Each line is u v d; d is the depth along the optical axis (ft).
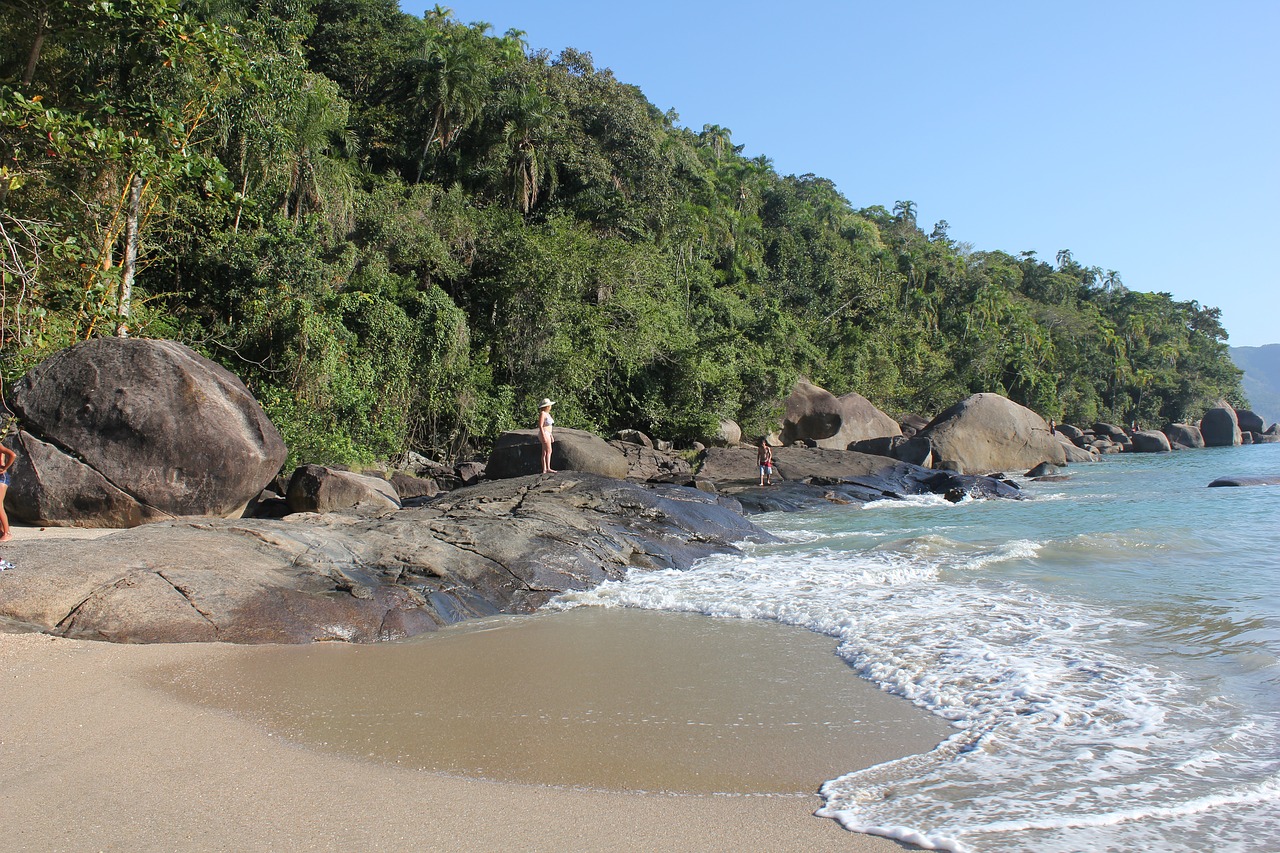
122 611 22.90
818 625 25.14
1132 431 218.18
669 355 108.06
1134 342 301.02
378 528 33.27
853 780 13.93
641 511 41.16
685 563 36.68
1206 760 14.62
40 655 20.52
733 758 14.97
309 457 59.26
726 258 168.66
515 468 62.08
